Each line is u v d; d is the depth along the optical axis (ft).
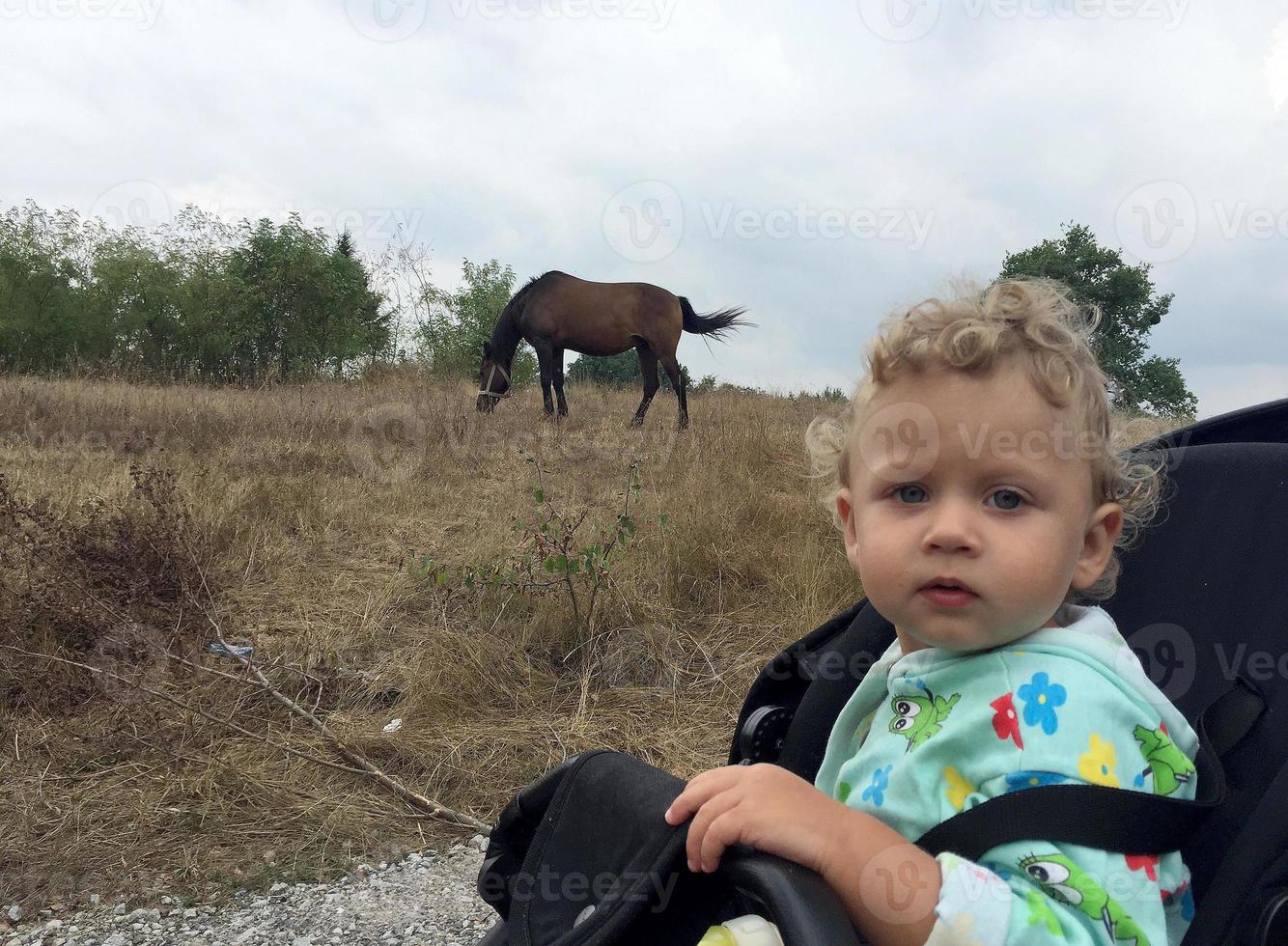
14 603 12.30
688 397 46.44
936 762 3.37
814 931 2.60
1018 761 3.16
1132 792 2.94
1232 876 3.02
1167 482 4.38
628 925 2.96
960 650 3.51
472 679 12.05
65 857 8.53
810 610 13.92
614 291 36.47
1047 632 3.48
